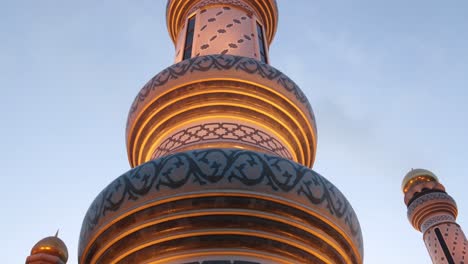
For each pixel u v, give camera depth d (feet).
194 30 42.01
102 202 25.81
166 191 24.14
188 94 32.60
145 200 24.38
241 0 44.60
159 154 32.65
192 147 30.94
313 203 25.20
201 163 24.45
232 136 31.40
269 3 46.88
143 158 34.71
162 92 33.06
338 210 26.27
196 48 39.96
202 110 32.40
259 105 32.83
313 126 35.68
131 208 24.57
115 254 25.16
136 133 34.50
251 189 24.03
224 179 23.98
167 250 23.86
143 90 34.58
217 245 23.66
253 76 32.86
